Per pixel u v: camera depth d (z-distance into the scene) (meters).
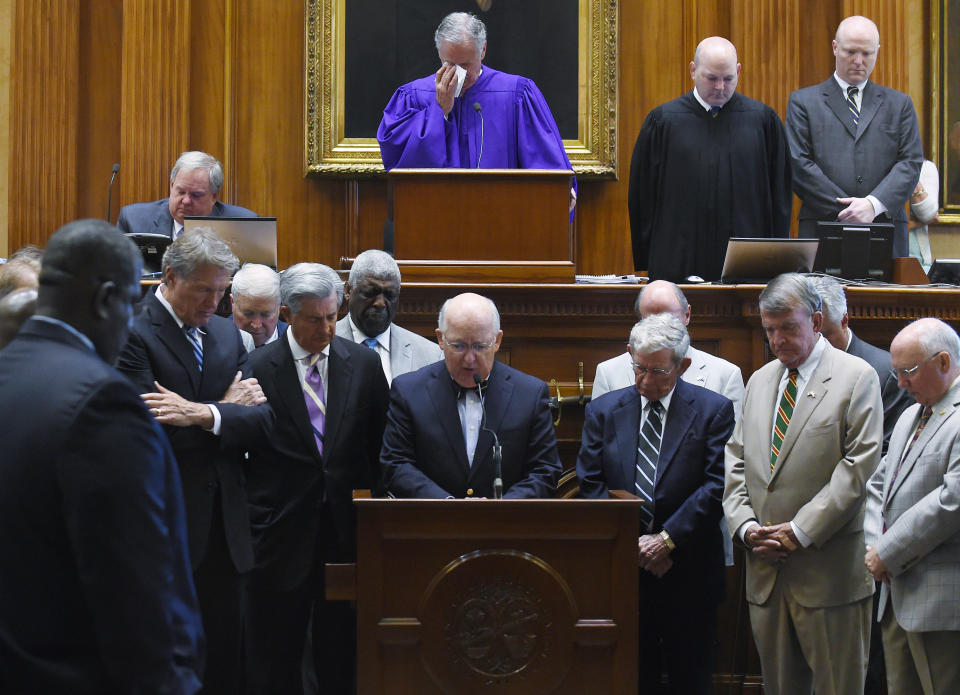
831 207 11.84
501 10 14.82
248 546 7.32
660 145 11.52
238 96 14.73
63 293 4.27
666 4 14.91
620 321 9.63
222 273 7.20
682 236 11.38
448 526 6.45
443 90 10.41
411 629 6.40
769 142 11.57
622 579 6.50
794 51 14.45
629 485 8.26
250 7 14.77
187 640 4.21
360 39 14.73
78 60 14.61
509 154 10.93
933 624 6.97
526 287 9.28
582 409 9.66
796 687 7.93
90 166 14.63
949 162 15.12
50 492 3.92
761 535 7.75
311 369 8.28
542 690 6.42
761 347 9.73
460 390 7.92
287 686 7.99
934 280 10.70
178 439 7.11
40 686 3.86
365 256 8.96
